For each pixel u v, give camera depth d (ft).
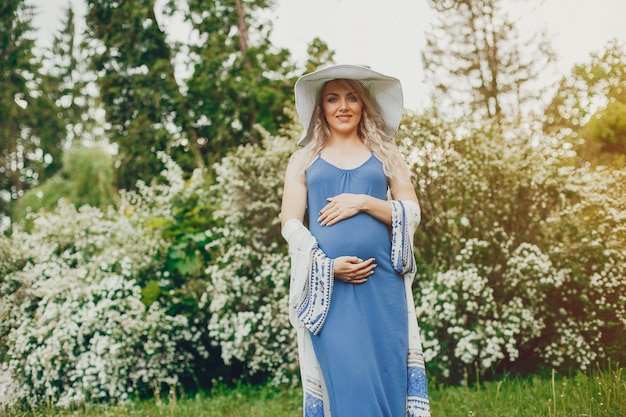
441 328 16.44
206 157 44.68
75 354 17.29
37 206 49.78
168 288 19.27
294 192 9.18
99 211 20.59
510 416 11.67
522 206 17.43
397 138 17.34
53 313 16.87
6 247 19.02
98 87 49.67
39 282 17.72
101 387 16.55
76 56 76.84
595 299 16.90
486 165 17.17
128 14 48.03
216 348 19.22
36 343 17.33
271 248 18.38
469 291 15.83
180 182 21.02
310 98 9.53
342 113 9.29
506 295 16.90
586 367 16.19
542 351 17.06
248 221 18.69
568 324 16.83
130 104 48.67
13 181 66.95
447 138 17.47
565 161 17.95
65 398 16.08
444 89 44.11
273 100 40.78
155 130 45.52
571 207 16.94
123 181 47.96
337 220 8.57
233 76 43.55
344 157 9.19
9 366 17.02
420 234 17.48
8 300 18.25
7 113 67.00
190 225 20.07
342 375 7.91
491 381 16.31
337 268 8.27
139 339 17.53
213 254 19.58
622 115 25.71
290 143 18.74
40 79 70.28
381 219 8.69
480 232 17.12
